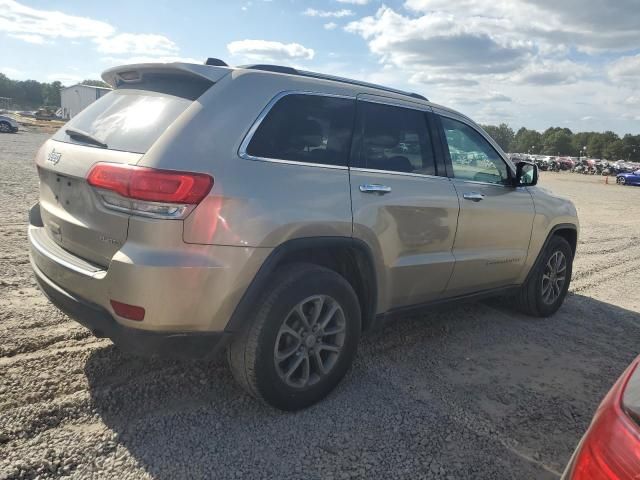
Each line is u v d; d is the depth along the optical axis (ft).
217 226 8.55
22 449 8.35
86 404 9.75
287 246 9.41
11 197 32.60
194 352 9.01
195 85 9.62
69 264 9.25
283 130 9.83
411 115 12.49
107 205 8.71
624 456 4.34
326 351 10.62
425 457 9.07
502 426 10.28
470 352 13.87
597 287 22.03
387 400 10.89
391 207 11.24
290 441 9.18
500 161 15.05
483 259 14.03
